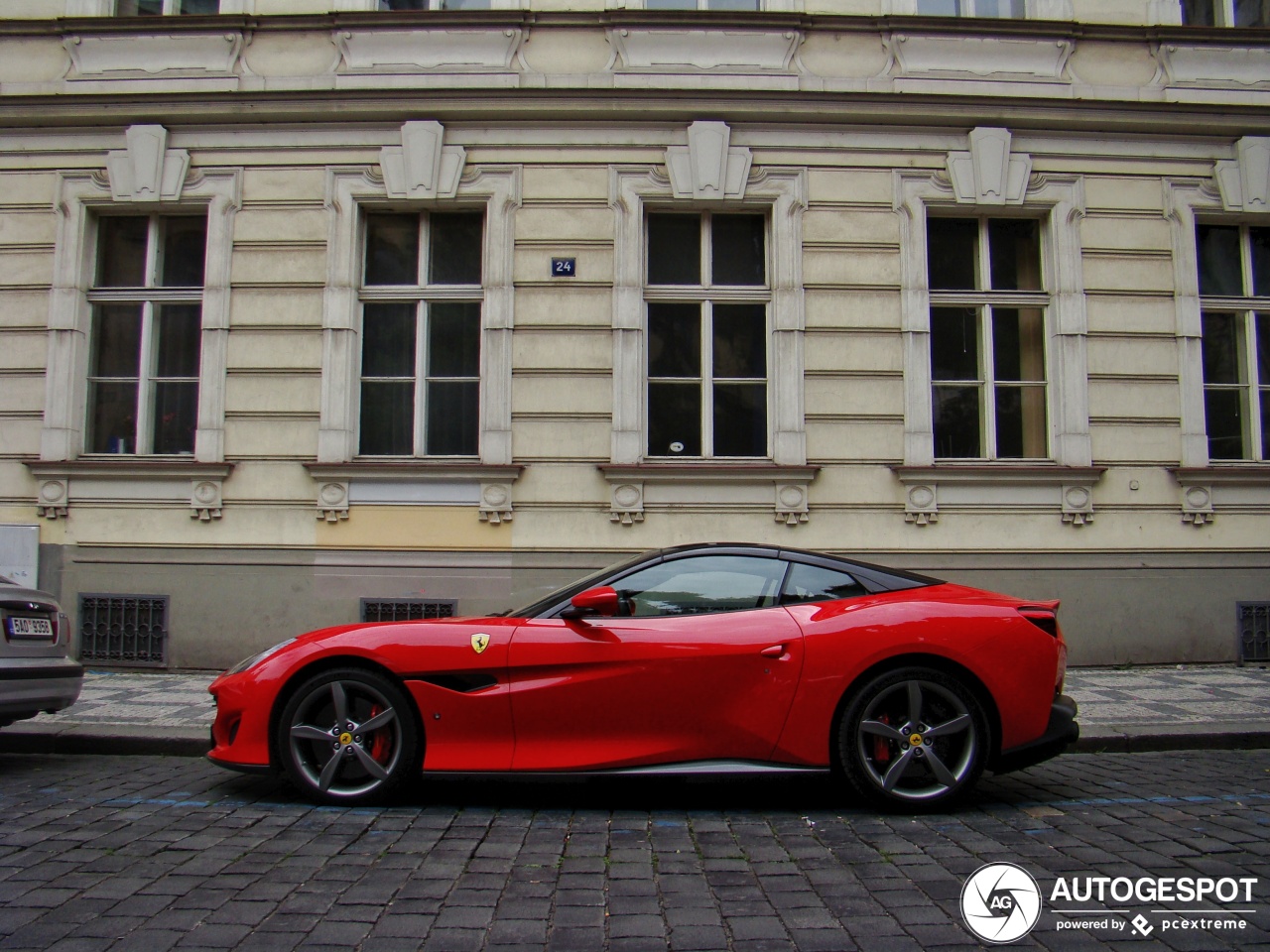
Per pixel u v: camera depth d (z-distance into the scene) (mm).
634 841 4035
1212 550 8867
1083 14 9375
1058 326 8961
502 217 8859
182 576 8609
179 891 3391
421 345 8938
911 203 8969
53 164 9016
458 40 9023
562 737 4426
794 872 3617
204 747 5934
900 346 8867
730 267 9109
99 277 9164
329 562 8578
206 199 8945
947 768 4406
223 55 9055
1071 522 8766
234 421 8727
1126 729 6203
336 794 4527
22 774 5387
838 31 9125
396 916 3154
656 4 9344
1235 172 9211
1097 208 9102
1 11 9234
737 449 8930
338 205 8875
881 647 4391
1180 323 9031
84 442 8945
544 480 8633
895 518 8695
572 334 8766
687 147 8922
